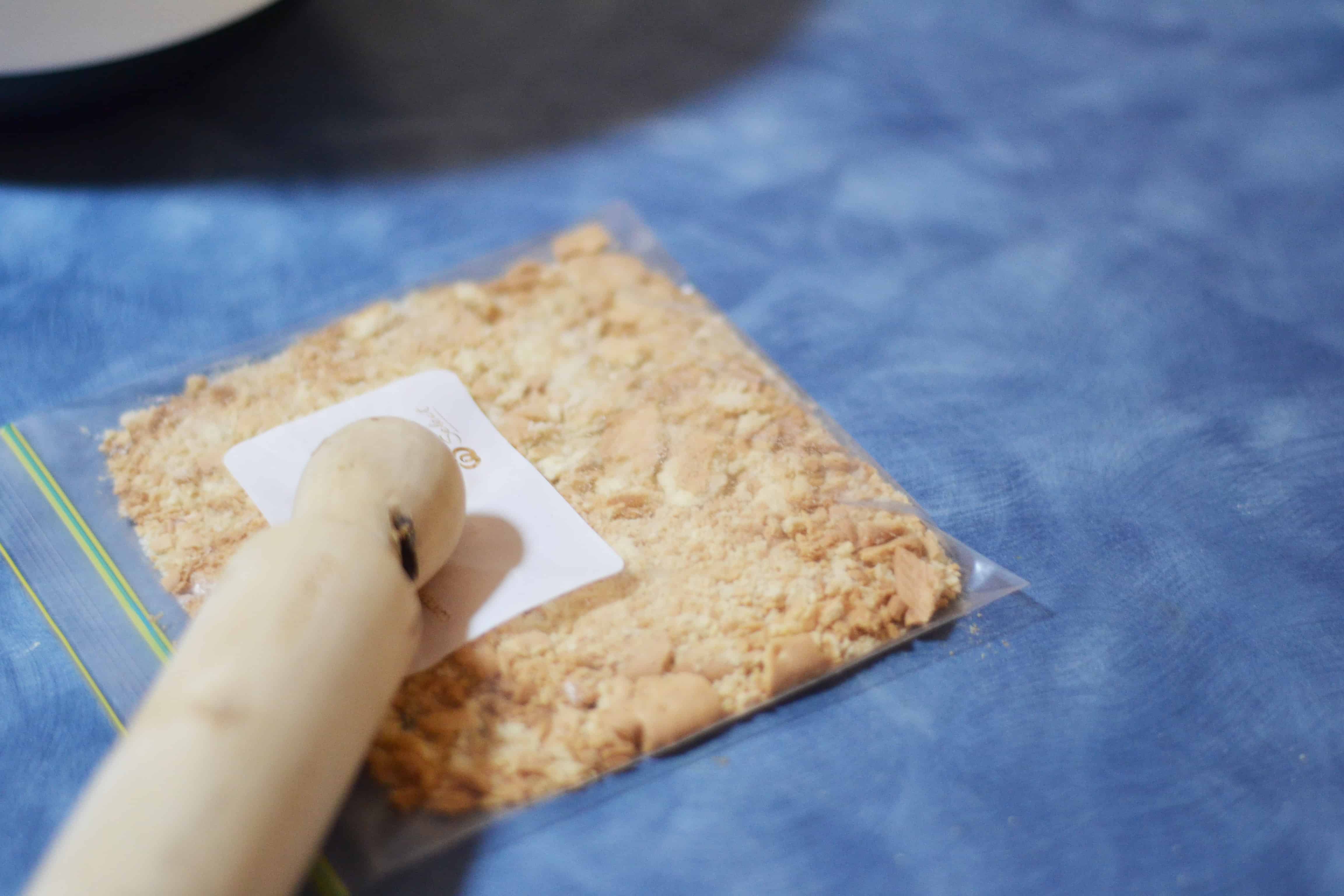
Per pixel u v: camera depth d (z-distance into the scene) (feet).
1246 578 1.90
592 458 1.93
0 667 1.81
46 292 2.09
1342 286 2.18
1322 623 1.87
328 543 1.67
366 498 1.72
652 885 1.70
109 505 1.89
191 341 2.06
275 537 1.68
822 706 1.79
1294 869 1.73
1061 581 1.89
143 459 1.92
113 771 1.57
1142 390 2.06
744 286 2.14
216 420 1.95
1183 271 2.18
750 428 1.96
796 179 2.27
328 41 2.39
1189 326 2.12
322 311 2.09
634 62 2.40
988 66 2.43
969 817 1.74
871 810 1.74
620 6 2.48
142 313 2.08
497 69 2.37
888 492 1.92
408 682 1.77
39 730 1.77
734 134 2.32
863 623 1.82
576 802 1.74
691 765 1.76
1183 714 1.81
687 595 1.83
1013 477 1.97
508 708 1.77
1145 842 1.73
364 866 1.70
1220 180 2.29
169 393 1.98
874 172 2.28
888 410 2.02
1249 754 1.79
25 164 2.21
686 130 2.32
